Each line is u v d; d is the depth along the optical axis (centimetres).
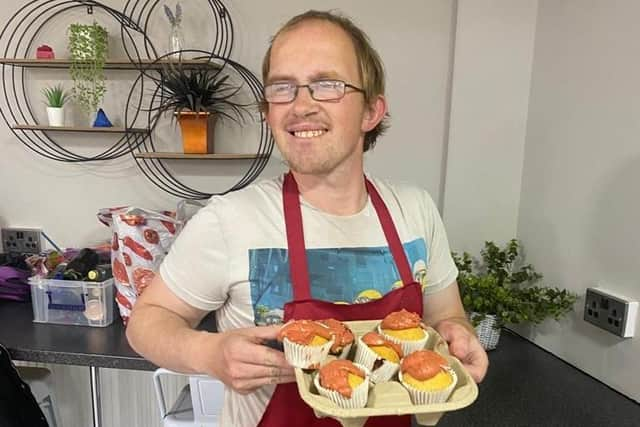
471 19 167
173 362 79
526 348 161
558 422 118
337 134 81
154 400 207
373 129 99
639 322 123
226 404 92
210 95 180
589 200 140
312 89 80
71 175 204
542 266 161
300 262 83
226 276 83
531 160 168
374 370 69
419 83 184
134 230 149
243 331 73
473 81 170
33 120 201
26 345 141
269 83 83
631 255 125
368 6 182
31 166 205
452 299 101
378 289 85
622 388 129
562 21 152
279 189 90
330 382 62
